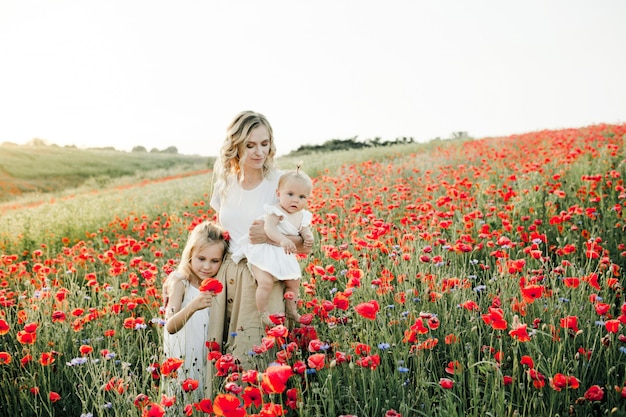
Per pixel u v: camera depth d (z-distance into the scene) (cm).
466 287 352
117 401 267
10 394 321
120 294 465
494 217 562
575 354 274
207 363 296
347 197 770
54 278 584
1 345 385
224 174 339
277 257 312
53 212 1105
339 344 299
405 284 356
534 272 370
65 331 370
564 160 798
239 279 318
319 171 1546
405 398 264
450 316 328
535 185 648
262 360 300
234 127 325
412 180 986
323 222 560
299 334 313
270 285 309
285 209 323
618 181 621
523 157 1137
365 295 363
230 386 231
